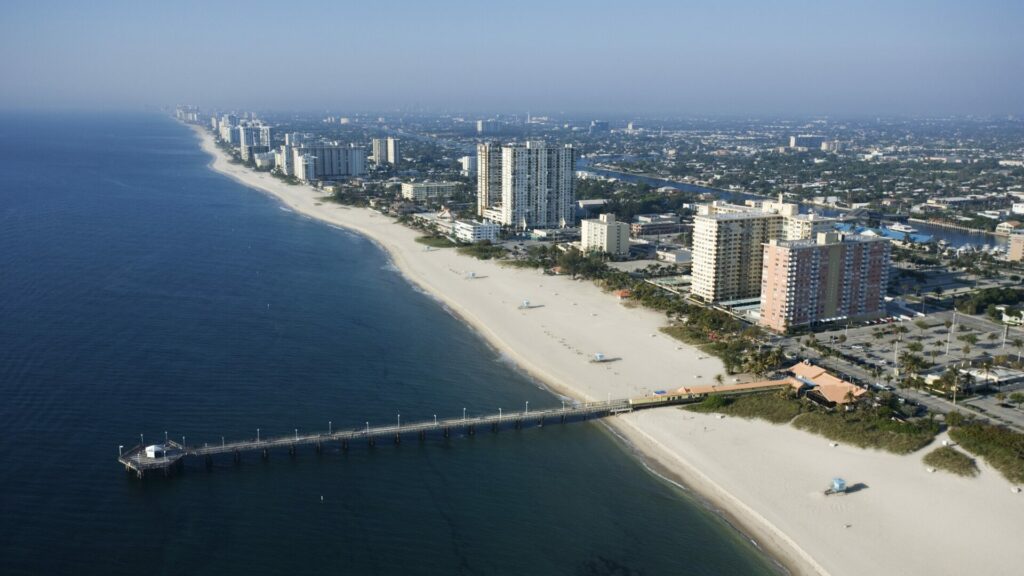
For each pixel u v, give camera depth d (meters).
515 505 188.62
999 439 199.75
